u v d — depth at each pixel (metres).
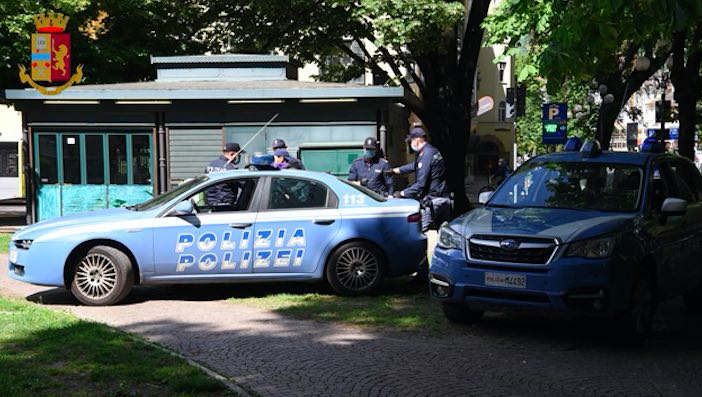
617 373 6.26
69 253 8.53
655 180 8.12
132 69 21.11
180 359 6.05
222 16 21.75
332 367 6.20
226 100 15.81
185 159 16.12
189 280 8.83
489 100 20.50
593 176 8.15
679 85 18.58
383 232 9.20
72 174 16.27
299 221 9.05
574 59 8.30
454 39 21.12
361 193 9.37
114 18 20.31
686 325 8.45
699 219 8.73
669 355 6.93
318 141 15.97
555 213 7.55
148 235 8.70
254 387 5.59
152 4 19.89
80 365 5.74
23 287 9.91
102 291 8.66
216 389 5.32
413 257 9.34
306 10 20.62
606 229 7.00
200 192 9.03
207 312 8.36
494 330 7.76
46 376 5.43
